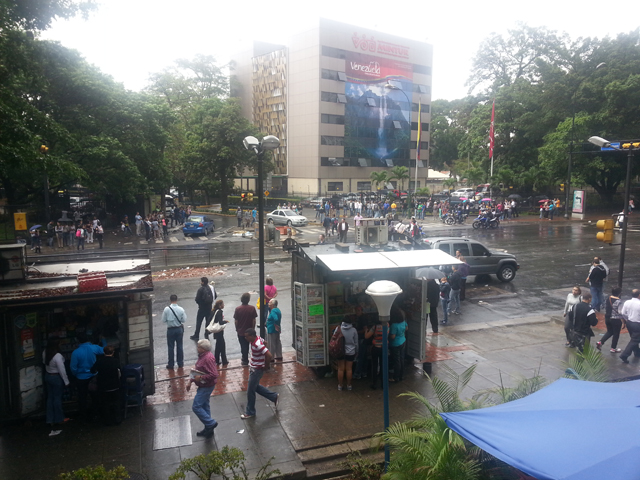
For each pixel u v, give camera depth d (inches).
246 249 1114.7
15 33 701.3
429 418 260.1
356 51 2694.4
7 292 318.3
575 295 473.7
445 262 383.2
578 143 1739.7
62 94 1284.4
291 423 327.3
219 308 431.5
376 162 2859.3
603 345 486.6
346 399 363.3
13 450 294.5
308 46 2610.7
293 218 1569.9
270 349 440.1
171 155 2119.8
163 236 1306.6
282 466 278.5
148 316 350.6
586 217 1818.4
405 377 401.7
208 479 228.5
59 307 331.3
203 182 2257.6
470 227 1525.6
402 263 378.0
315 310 395.2
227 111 2202.3
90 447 297.7
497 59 2475.4
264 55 2898.6
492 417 201.8
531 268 874.1
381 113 2839.6
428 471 212.2
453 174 3727.9
